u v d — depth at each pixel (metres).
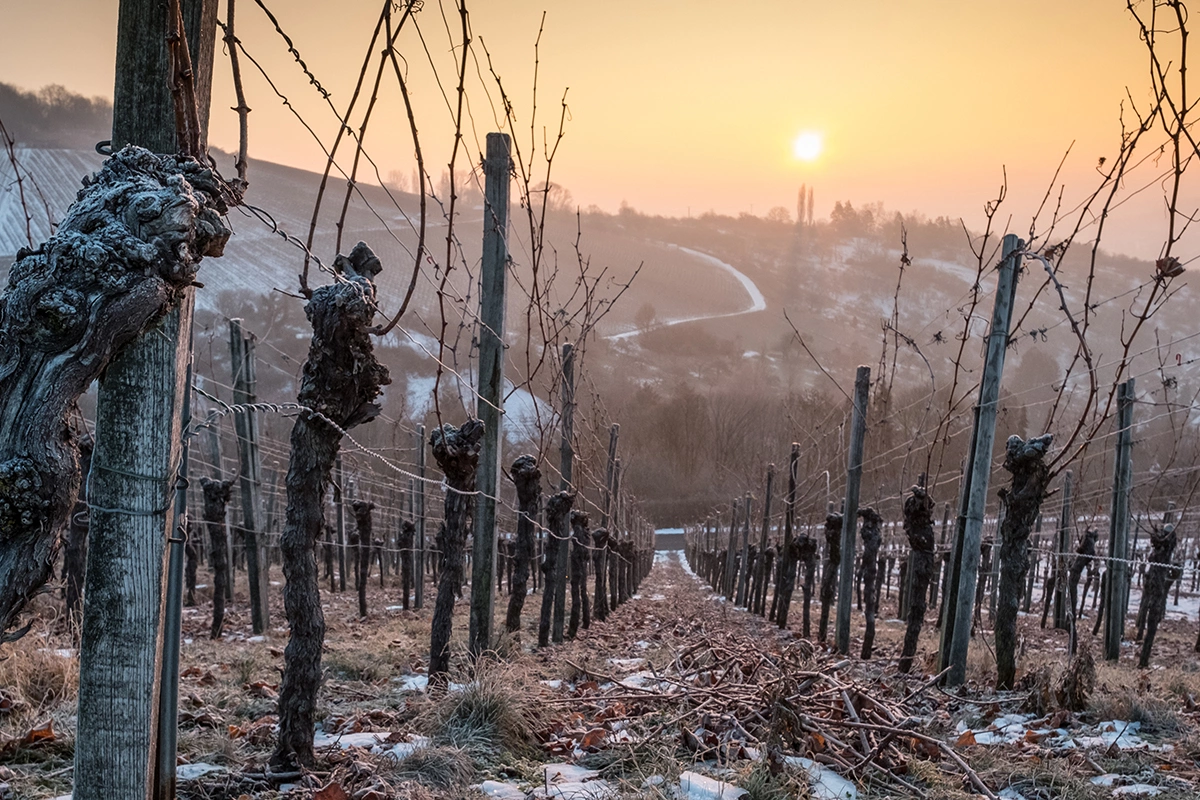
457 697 5.70
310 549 4.71
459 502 7.57
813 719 5.48
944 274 137.75
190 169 2.55
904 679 9.44
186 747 5.16
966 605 8.92
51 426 2.14
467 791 4.45
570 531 14.26
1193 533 23.97
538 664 9.39
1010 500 8.52
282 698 4.68
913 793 4.66
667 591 34.97
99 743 2.59
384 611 18.25
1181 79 5.62
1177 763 5.28
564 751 5.46
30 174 5.14
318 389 4.61
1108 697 7.00
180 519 3.29
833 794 4.53
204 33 2.82
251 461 13.16
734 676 6.91
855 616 22.20
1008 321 8.84
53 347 2.16
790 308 113.31
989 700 7.52
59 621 9.39
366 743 5.37
